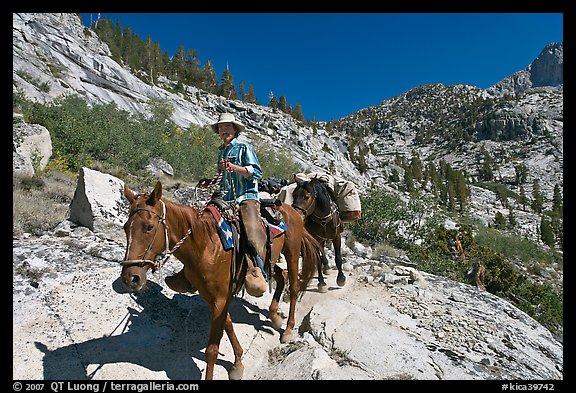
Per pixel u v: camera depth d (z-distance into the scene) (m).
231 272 4.27
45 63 29.06
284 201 7.58
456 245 17.23
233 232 4.35
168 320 5.07
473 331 6.18
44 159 11.92
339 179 7.77
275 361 4.93
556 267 38.38
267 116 88.81
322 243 7.51
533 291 16.41
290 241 5.57
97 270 5.46
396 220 16.25
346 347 4.98
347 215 7.59
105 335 4.53
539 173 148.12
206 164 18.83
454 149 192.50
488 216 97.88
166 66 98.62
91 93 30.16
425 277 8.79
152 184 12.90
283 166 25.73
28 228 6.54
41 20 37.53
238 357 4.48
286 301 6.82
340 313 5.81
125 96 35.53
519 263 35.59
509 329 6.64
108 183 7.04
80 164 13.10
